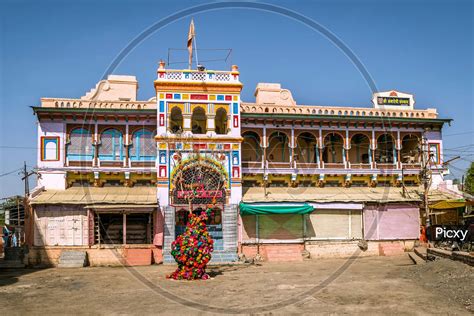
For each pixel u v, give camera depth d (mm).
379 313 14273
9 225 33688
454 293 16625
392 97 36688
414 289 17828
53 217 28578
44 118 30797
